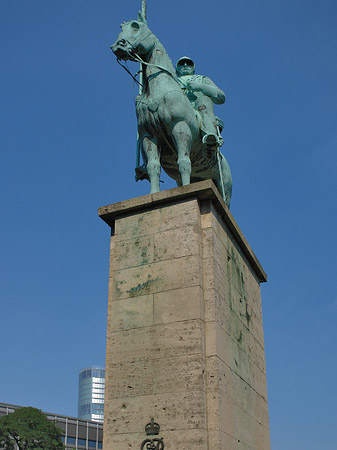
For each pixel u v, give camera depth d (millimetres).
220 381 7930
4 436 48500
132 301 8758
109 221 9781
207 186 8961
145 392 7984
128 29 10578
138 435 7742
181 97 10141
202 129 10719
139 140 10836
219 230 9352
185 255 8703
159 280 8703
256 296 11094
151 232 9148
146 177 10688
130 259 9109
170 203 9219
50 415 70188
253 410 9305
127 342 8477
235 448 8000
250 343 9938
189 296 8359
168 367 8000
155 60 10586
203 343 8078
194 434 7398
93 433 74000
